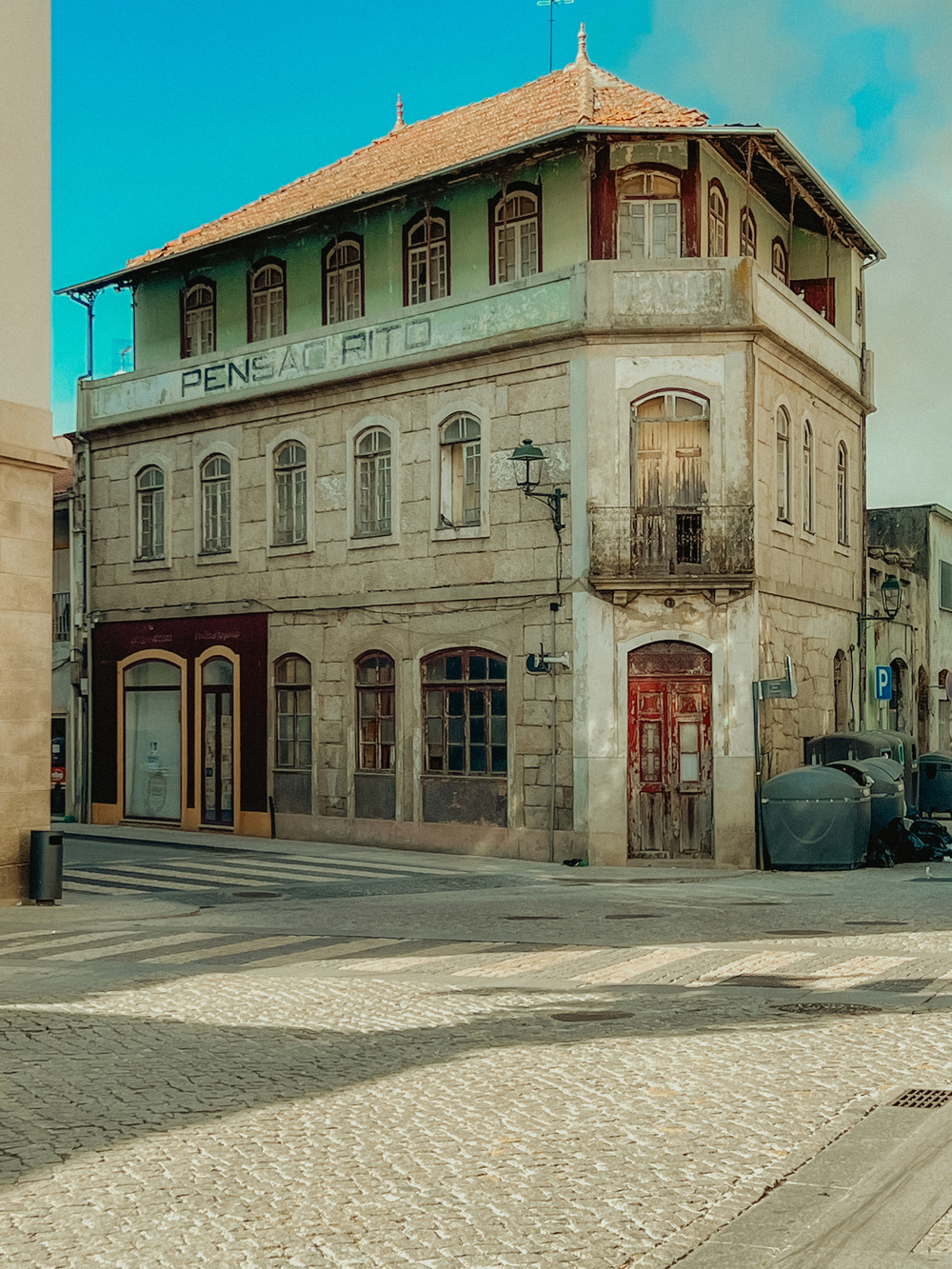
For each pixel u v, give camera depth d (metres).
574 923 14.85
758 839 21.84
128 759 29.50
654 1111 6.98
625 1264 4.91
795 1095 7.27
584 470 22.19
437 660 24.20
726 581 21.89
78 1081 7.76
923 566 37.31
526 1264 4.90
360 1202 5.58
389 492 24.89
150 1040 8.95
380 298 25.77
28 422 17.11
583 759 22.11
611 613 22.16
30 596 17.17
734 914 15.62
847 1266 4.88
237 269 28.08
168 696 28.83
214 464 28.05
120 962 12.34
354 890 18.69
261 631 26.98
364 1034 9.09
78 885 19.05
